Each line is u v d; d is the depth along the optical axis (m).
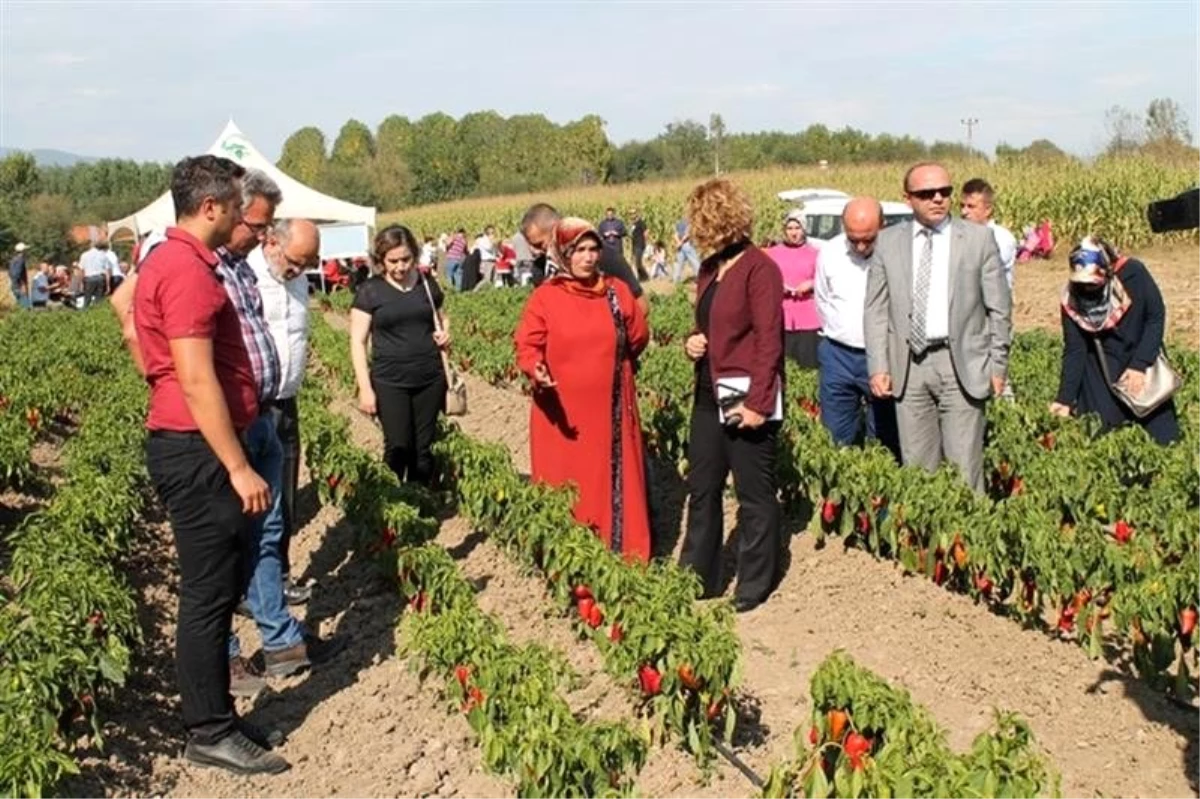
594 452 8.60
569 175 99.75
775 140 113.81
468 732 6.78
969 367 8.44
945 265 8.41
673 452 11.38
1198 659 7.04
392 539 8.95
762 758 6.33
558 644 7.94
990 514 7.93
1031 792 4.55
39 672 6.04
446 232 58.59
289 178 35.19
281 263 8.06
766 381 7.90
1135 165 37.75
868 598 8.28
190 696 6.30
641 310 8.79
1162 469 9.02
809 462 9.17
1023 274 32.66
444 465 10.89
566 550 7.60
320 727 6.93
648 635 6.23
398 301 9.91
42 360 19.28
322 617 8.84
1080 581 7.34
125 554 9.83
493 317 22.94
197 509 6.01
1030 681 7.00
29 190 90.06
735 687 6.27
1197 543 7.45
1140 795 5.82
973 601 8.09
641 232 41.69
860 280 9.66
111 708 7.00
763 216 42.09
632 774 5.86
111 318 27.58
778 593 8.56
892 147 104.00
